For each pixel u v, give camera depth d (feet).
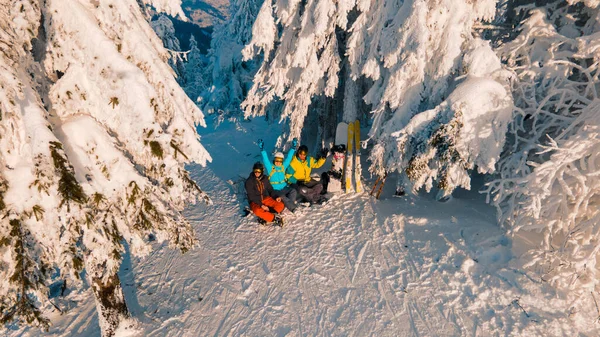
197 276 18.28
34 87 10.04
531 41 19.44
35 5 9.91
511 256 17.07
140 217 12.01
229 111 55.83
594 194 16.94
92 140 11.04
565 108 19.84
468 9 17.92
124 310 14.61
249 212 23.89
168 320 15.42
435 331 13.99
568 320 13.60
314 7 22.40
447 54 18.16
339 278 17.39
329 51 24.52
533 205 15.05
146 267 19.31
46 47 10.48
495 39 23.81
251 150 38.73
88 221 10.43
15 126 8.96
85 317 16.22
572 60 19.81
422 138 18.65
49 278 9.89
